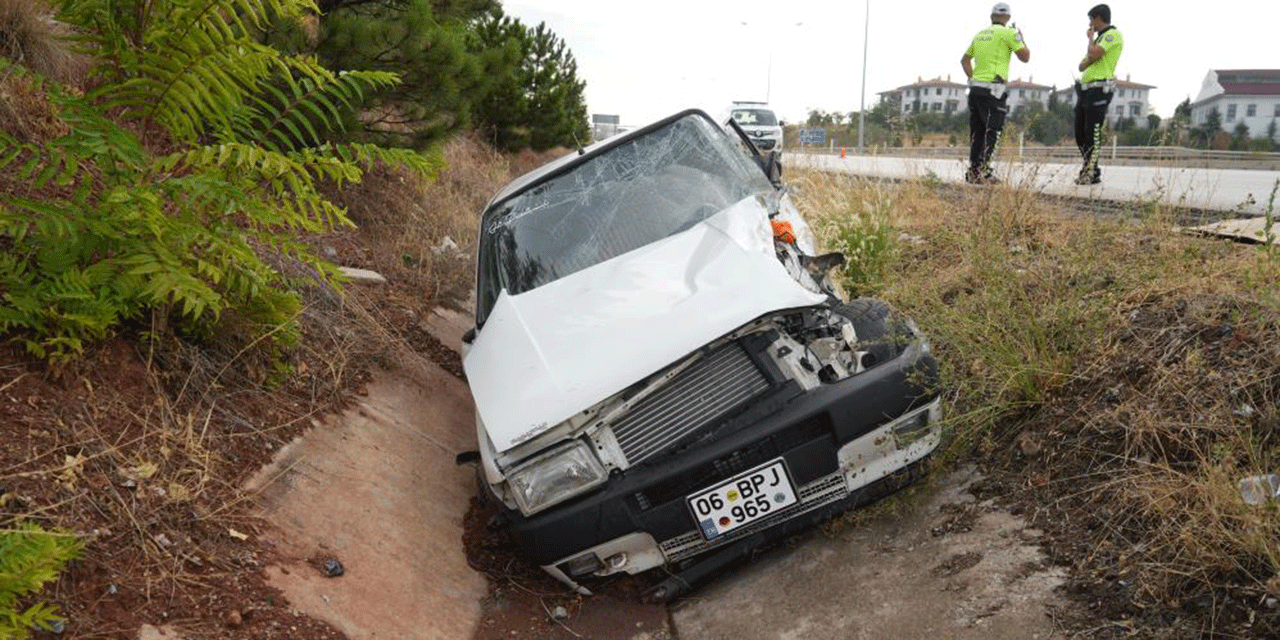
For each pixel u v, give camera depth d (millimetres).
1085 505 3291
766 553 3875
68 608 2713
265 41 6125
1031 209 6328
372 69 6656
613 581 3938
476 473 4180
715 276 3881
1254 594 2602
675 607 3715
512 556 4148
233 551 3297
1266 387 3348
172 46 3807
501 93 13586
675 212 4598
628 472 3512
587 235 4613
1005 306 4387
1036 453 3717
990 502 3586
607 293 4027
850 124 36875
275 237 4160
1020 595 2986
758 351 3604
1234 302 3945
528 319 4102
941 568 3303
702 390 3572
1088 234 5043
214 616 2975
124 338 3938
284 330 4520
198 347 4207
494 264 4734
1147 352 3885
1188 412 3414
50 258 3629
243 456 3834
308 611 3203
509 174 13062
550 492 3482
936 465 3803
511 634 3611
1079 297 4336
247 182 3979
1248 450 3029
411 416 5020
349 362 5102
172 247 3793
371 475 4234
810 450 3473
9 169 4512
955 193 7617
